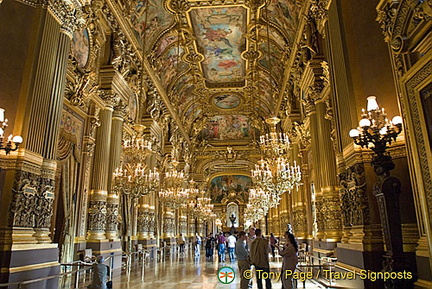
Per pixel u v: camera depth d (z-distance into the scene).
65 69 7.99
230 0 15.34
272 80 21.53
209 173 37.78
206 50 20.44
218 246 16.48
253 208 24.81
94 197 11.69
